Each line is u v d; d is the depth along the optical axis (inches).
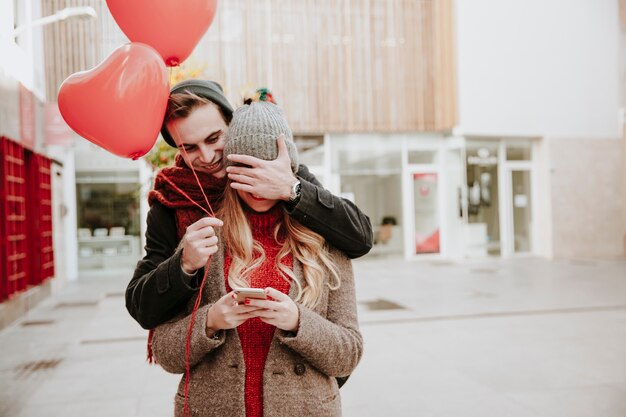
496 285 394.6
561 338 231.0
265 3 555.5
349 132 582.6
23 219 323.6
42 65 388.8
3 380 185.5
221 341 48.9
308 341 48.6
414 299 337.4
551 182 608.1
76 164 535.5
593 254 617.6
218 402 50.7
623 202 629.0
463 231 600.7
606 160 623.8
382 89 585.9
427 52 595.8
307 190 51.1
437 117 597.3
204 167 55.8
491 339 231.1
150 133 52.4
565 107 614.2
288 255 54.9
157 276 49.3
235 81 547.8
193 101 53.1
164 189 57.4
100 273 542.0
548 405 152.8
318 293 53.3
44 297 370.3
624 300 321.1
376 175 595.2
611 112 626.2
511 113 598.5
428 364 195.5
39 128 378.9
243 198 53.6
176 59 57.9
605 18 624.4
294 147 52.1
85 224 539.8
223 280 53.0
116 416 150.8
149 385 177.9
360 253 56.6
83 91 49.4
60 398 166.1
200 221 48.3
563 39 613.3
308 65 567.5
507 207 614.2
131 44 51.7
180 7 53.9
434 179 607.8
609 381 172.7
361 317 281.7
